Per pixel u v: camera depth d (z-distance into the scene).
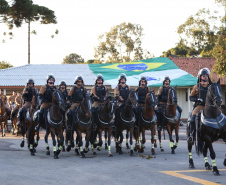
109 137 14.39
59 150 13.66
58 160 13.02
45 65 43.25
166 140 20.73
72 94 14.52
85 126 13.84
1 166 11.42
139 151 15.47
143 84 15.48
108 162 12.52
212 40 45.75
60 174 10.19
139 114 15.05
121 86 15.22
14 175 9.95
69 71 41.53
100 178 9.63
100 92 15.07
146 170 10.77
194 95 11.22
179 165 11.72
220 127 10.17
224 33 34.59
